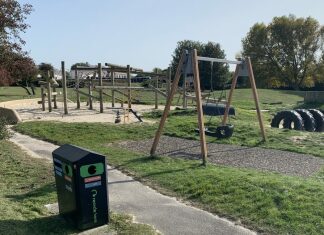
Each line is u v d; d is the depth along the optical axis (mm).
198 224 6039
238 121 17609
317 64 67062
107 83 29156
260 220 6027
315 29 66562
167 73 23734
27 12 16547
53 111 23094
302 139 13094
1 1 14953
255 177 8023
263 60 70188
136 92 35250
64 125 16391
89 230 5668
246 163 9883
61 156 5816
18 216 5957
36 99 31656
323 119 18516
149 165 9680
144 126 16125
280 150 11508
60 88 41250
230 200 6871
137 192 7656
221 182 7773
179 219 6250
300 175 8617
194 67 10109
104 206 5805
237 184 7586
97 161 5656
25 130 15523
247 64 12789
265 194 6934
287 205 6406
